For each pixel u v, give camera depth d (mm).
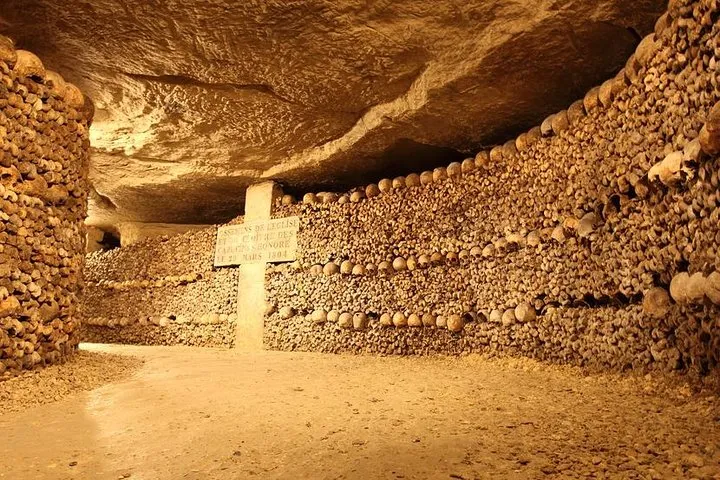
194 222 14750
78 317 6023
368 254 9219
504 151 7258
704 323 3643
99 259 14578
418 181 8797
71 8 5832
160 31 6254
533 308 6551
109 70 7148
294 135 9164
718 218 3361
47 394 4328
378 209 9281
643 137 4621
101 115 8562
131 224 14672
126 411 3869
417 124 8039
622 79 4988
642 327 4641
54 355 5293
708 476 2141
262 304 10664
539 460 2484
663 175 3969
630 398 3803
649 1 5160
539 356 6324
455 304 7730
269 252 10805
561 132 6215
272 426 3377
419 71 6984
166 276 12680
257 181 11305
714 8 3402
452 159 9297
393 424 3354
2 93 4656
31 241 4992
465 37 6156
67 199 5656
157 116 8531
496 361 6602
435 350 7918
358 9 5805
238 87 7594
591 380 4750
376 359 7598
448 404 3971
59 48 6590
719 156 3332
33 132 5074
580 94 6867
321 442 2979
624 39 5750
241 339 10812
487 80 6730
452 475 2346
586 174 5715
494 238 7262
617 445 2641
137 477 2461
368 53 6602
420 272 8367
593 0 5309
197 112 8383
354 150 9219
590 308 5684
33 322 4938
